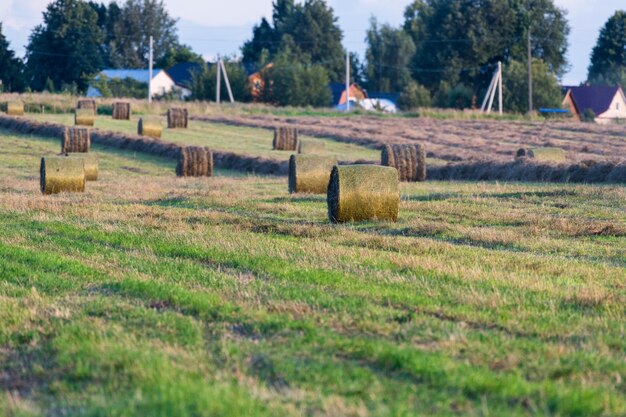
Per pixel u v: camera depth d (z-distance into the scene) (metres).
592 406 17.92
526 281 31.33
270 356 21.83
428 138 141.50
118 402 18.77
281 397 18.75
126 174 98.56
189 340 23.77
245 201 61.25
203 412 17.45
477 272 33.00
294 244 40.31
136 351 22.14
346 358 21.92
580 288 30.09
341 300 27.97
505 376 19.89
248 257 36.56
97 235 44.44
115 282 31.92
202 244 40.25
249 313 26.36
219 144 134.62
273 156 114.31
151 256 38.03
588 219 50.59
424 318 25.55
